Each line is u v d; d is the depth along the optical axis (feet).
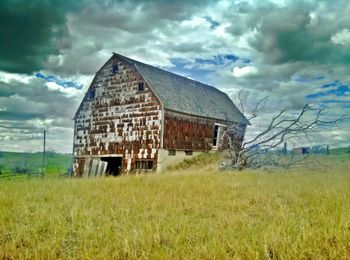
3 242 17.81
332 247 15.25
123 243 16.52
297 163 69.36
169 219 22.17
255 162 76.07
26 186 41.68
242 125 123.13
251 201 29.89
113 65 101.24
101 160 99.66
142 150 90.79
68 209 26.08
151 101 90.94
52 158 260.62
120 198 31.40
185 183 42.01
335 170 60.64
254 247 15.28
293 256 14.32
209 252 15.23
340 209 23.07
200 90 120.67
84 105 106.22
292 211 24.57
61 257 15.99
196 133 100.58
